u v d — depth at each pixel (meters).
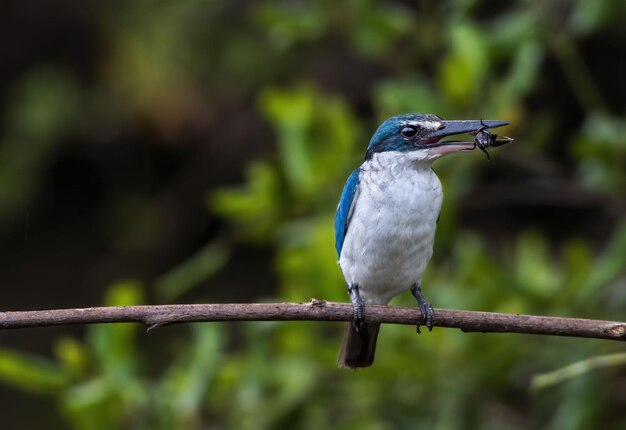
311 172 10.30
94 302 16.75
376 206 7.87
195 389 9.66
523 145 10.62
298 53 12.77
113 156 16.16
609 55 14.92
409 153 7.83
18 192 15.94
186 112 15.37
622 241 9.70
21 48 15.63
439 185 7.98
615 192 10.27
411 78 10.85
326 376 10.30
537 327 6.48
